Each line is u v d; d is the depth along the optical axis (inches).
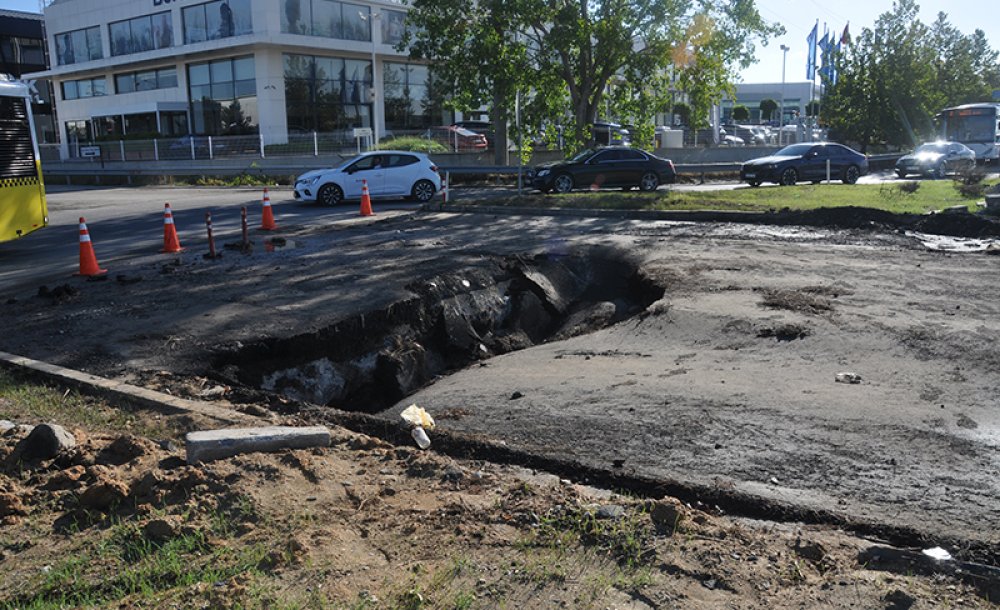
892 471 192.1
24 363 275.6
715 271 428.5
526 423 238.2
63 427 208.1
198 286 410.9
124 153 1524.4
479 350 392.5
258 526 155.9
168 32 1656.0
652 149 1255.5
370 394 340.5
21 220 516.7
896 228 563.8
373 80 1536.7
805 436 215.0
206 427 219.3
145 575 138.1
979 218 542.3
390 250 511.2
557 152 1348.4
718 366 284.4
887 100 1638.8
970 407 233.6
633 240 535.8
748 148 1549.0
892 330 308.7
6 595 134.6
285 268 455.2
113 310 363.3
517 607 127.9
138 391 247.6
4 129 504.1
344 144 1384.1
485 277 441.7
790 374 270.1
